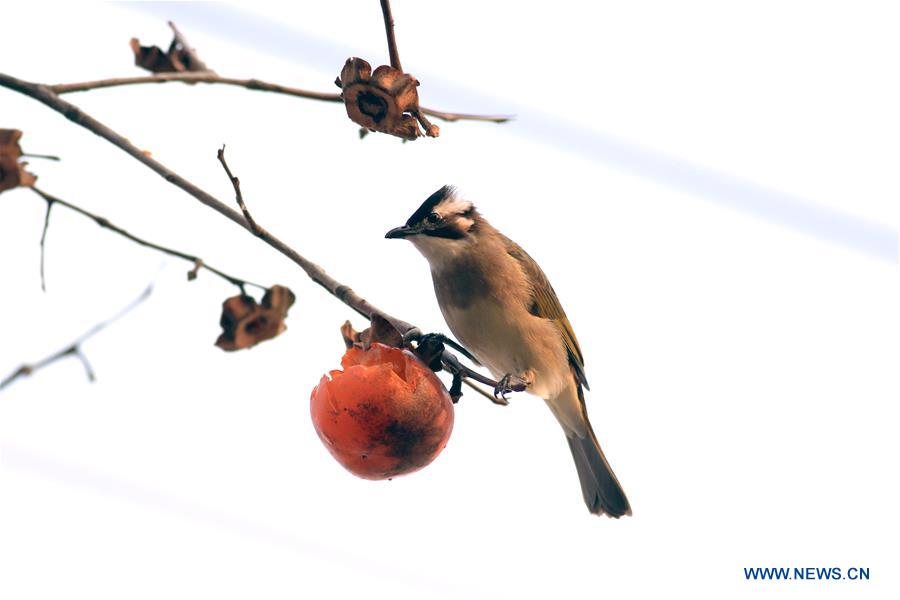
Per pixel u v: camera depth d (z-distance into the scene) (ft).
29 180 24.56
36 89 26.14
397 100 24.98
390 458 25.40
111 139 26.23
